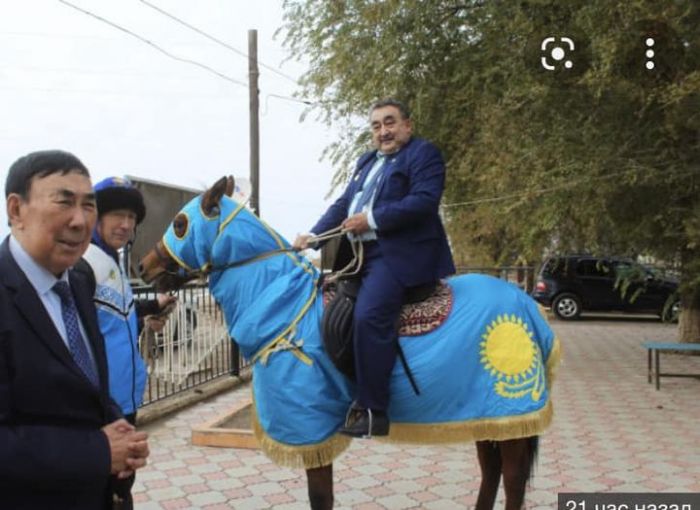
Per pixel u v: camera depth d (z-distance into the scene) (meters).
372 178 3.56
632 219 9.25
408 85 10.12
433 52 9.97
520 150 8.85
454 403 3.31
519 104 8.47
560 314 16.73
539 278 17.09
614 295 16.31
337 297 3.37
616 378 8.94
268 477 4.82
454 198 11.08
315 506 3.36
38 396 1.70
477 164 10.02
